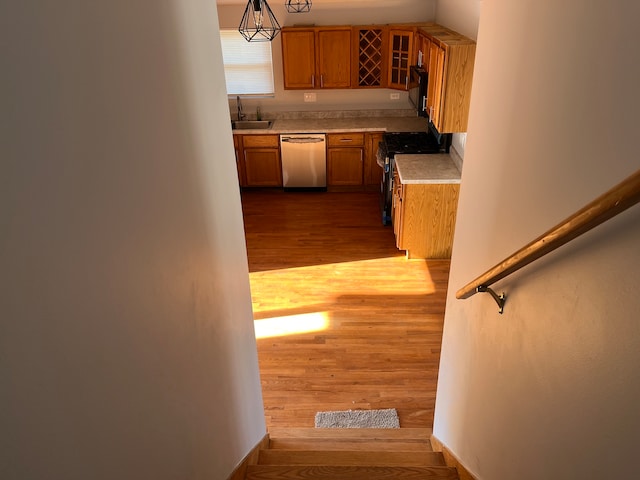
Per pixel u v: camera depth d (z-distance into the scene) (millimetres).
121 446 995
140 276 1069
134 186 1033
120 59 966
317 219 5695
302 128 6066
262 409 2514
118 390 976
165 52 1198
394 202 5137
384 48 5684
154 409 1161
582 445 996
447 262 4770
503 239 1492
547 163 1174
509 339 1442
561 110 1096
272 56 6156
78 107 815
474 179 1824
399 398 3230
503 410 1499
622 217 842
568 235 933
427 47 4734
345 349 3656
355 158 6148
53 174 743
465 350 1969
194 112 1423
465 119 4066
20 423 667
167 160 1218
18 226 661
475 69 1819
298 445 2674
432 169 4648
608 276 892
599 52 928
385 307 4113
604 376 908
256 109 6480
